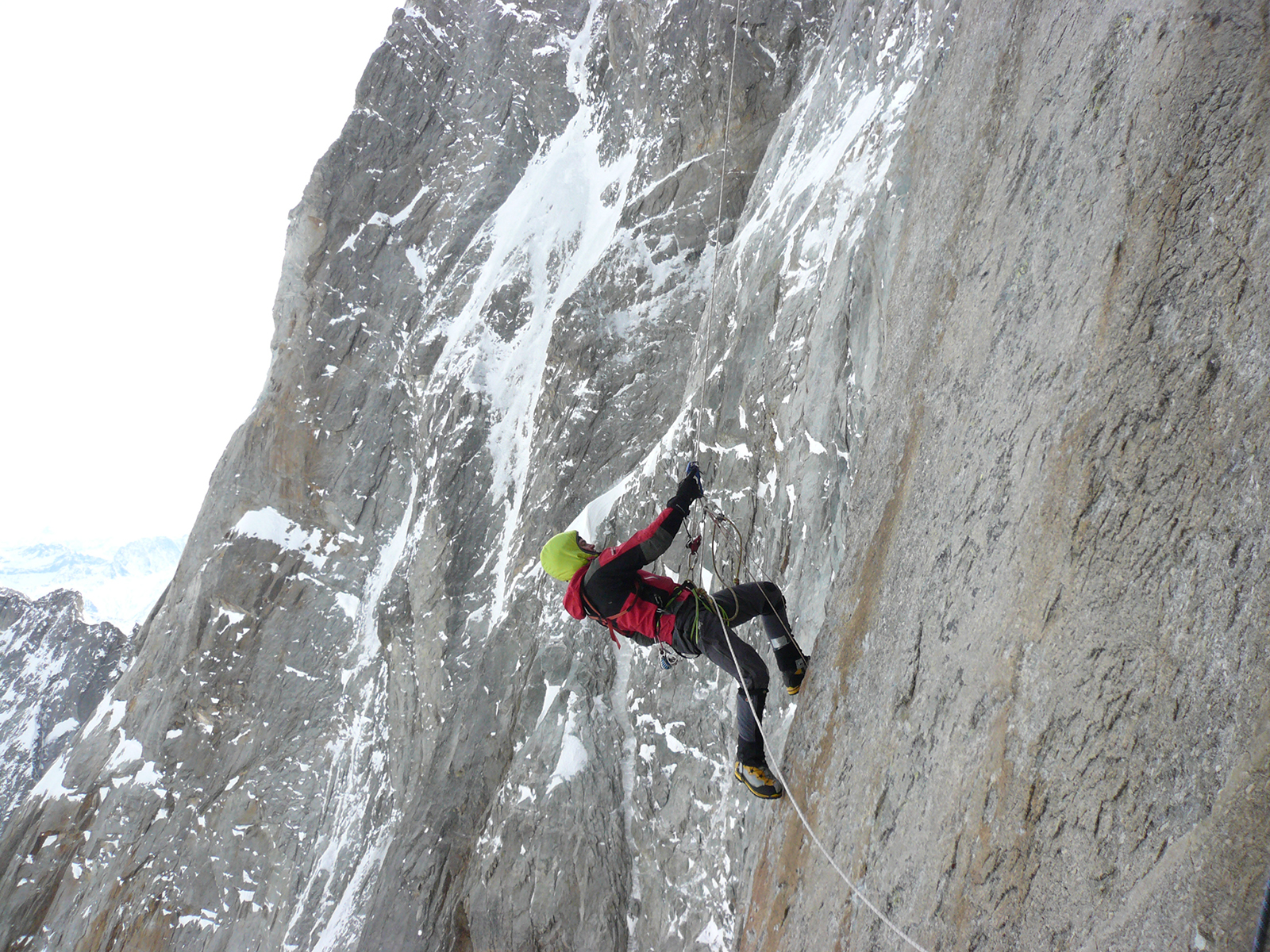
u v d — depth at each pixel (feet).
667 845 26.78
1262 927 3.40
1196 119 5.59
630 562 11.84
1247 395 4.54
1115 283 6.03
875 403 12.32
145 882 51.52
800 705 11.37
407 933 32.91
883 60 27.73
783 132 37.24
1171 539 4.84
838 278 23.13
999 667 6.27
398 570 51.90
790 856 10.17
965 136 10.91
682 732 28.22
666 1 50.49
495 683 37.09
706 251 43.91
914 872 6.82
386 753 46.73
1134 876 4.41
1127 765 4.71
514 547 42.57
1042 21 9.00
